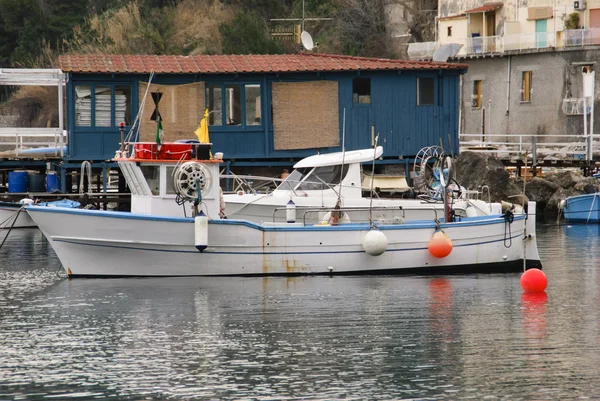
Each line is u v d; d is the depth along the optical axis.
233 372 41.00
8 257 73.62
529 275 57.97
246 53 159.50
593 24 158.12
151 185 60.28
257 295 55.56
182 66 90.44
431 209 69.12
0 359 42.84
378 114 92.75
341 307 52.81
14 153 90.88
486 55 162.50
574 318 50.81
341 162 70.50
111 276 60.22
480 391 38.69
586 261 72.31
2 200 90.50
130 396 38.16
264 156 91.12
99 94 88.12
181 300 54.16
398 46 179.25
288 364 42.09
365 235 61.44
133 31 169.75
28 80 92.69
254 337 46.38
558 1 160.25
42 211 58.81
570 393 38.47
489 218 66.19
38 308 52.50
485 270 64.44
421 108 93.50
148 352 43.88
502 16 168.62
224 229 59.62
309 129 91.81
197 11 177.12
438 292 57.31
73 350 44.25
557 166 126.88
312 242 61.00
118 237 58.97
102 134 88.25
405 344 45.31
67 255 59.78
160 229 59.00
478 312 52.09
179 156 60.28
